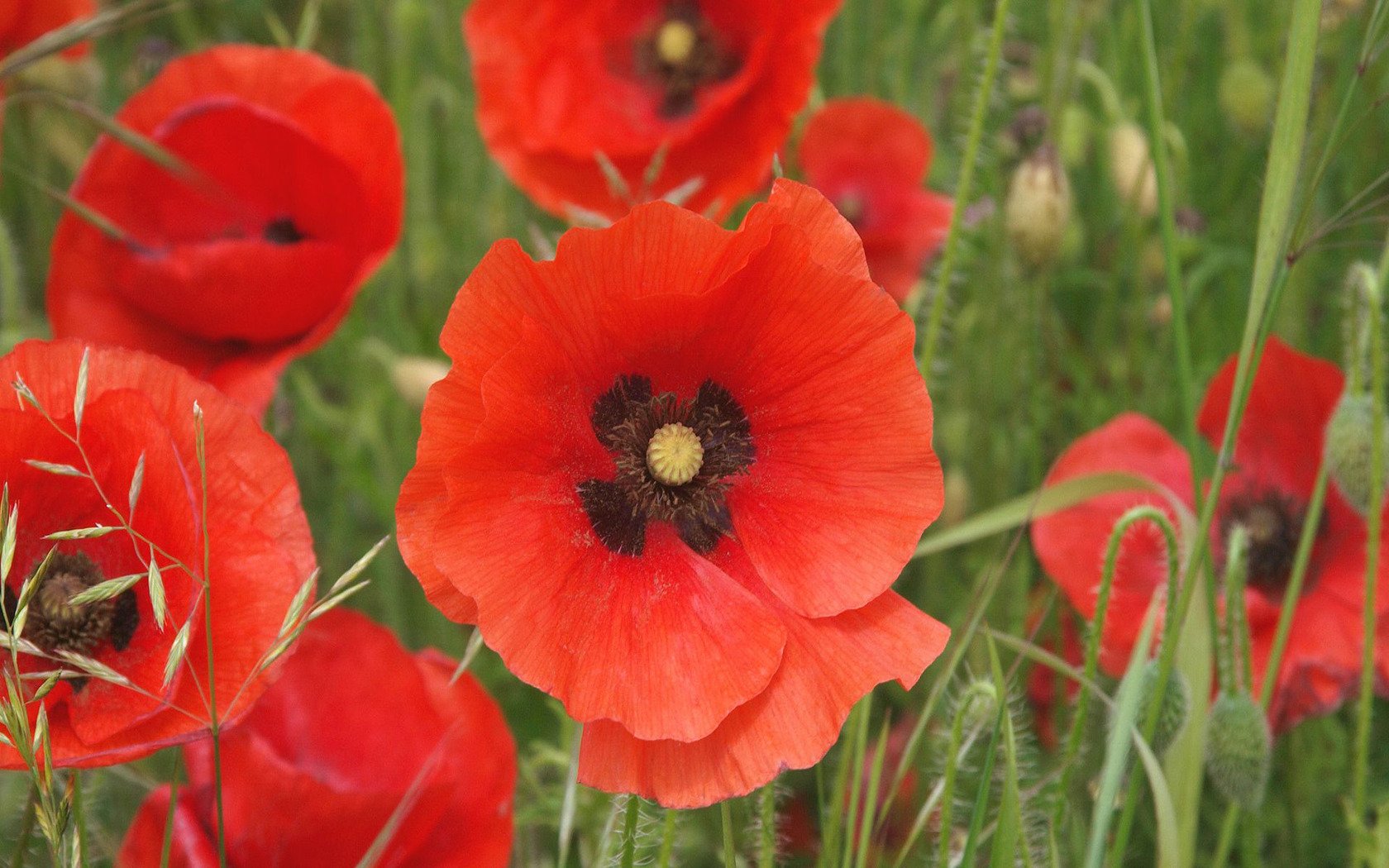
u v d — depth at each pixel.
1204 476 0.49
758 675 0.37
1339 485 0.44
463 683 0.42
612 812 0.41
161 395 0.38
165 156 0.44
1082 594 0.47
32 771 0.35
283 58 0.46
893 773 0.51
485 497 0.37
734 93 0.50
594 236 0.37
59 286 0.46
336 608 0.42
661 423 0.39
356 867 0.40
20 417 0.37
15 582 0.38
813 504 0.38
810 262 0.37
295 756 0.42
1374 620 0.44
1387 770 0.51
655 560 0.38
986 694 0.40
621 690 0.37
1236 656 0.46
